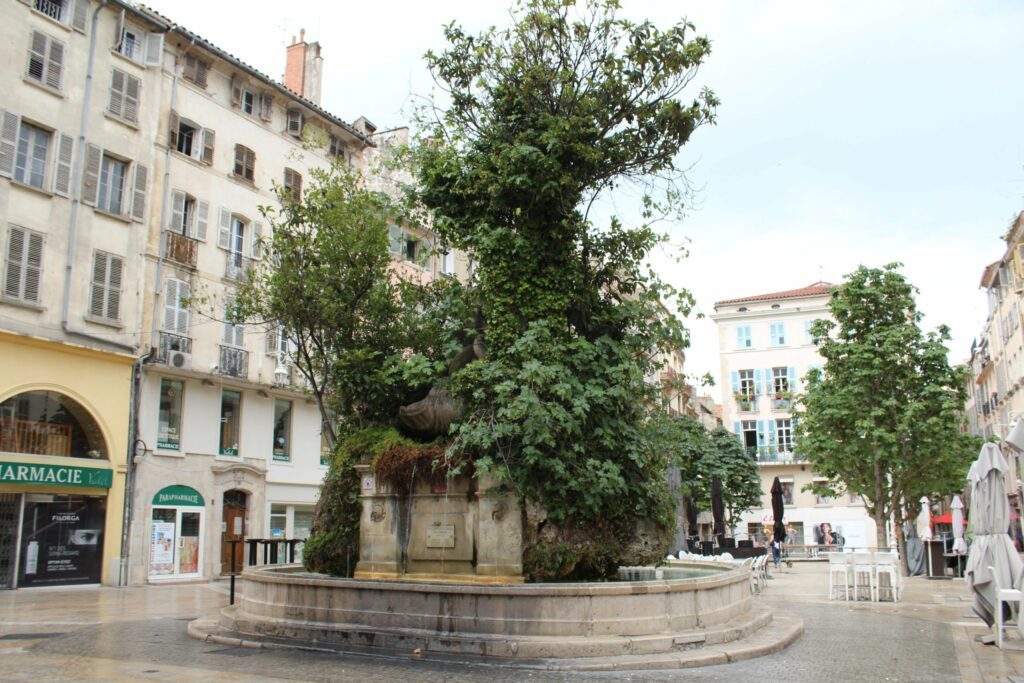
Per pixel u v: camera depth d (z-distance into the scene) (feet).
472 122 47.37
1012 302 153.17
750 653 34.55
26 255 77.97
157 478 88.48
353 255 54.34
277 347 104.63
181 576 90.17
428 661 32.81
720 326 230.48
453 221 46.60
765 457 214.69
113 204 88.22
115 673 29.66
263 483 102.68
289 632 37.96
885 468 102.47
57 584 78.07
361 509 44.78
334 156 118.11
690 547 103.65
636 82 46.24
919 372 101.45
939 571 92.53
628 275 48.14
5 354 74.90
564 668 31.24
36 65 81.15
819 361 220.02
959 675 30.76
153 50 93.45
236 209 102.89
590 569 42.01
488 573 39.11
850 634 42.78
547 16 44.60
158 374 90.12
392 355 51.62
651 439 44.47
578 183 45.03
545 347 41.04
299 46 126.52
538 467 40.01
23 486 75.72
